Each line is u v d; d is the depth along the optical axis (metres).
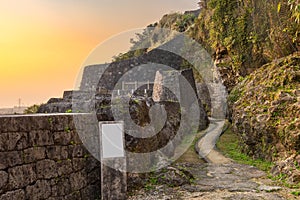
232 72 13.30
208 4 15.32
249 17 12.05
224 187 5.46
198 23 16.81
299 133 6.21
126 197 4.56
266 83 8.61
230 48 13.09
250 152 8.12
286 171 5.93
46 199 3.69
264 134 7.39
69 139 4.27
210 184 5.68
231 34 12.96
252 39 11.62
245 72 12.48
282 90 7.75
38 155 3.64
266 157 7.32
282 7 9.36
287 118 7.01
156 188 5.39
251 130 7.92
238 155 8.31
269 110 7.51
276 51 10.10
